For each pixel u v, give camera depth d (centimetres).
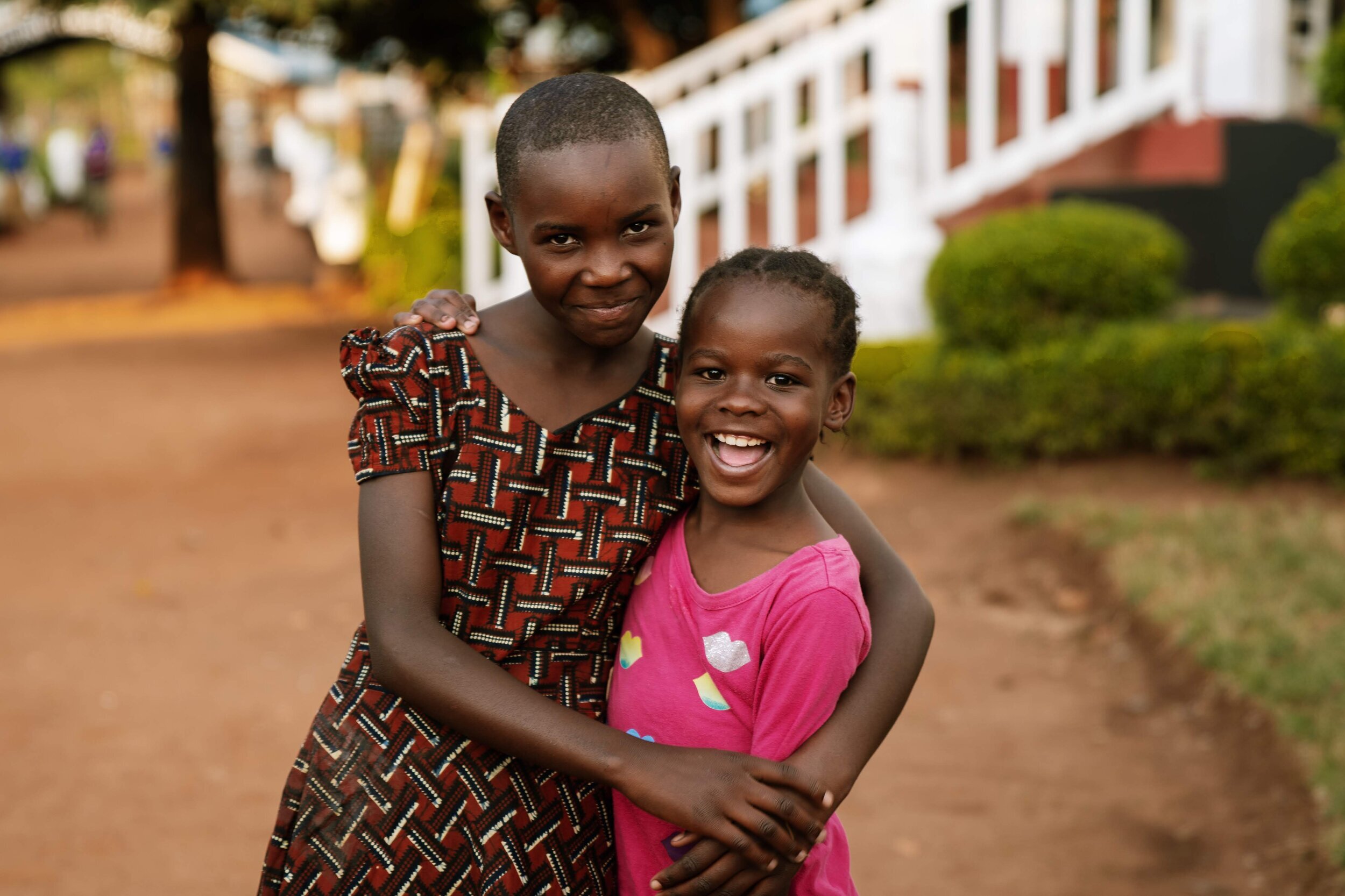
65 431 886
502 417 172
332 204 1850
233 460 804
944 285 677
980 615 529
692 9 1331
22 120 4431
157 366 1122
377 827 171
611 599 179
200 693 465
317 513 693
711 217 992
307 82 2317
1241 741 394
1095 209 689
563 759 157
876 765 407
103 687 471
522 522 172
